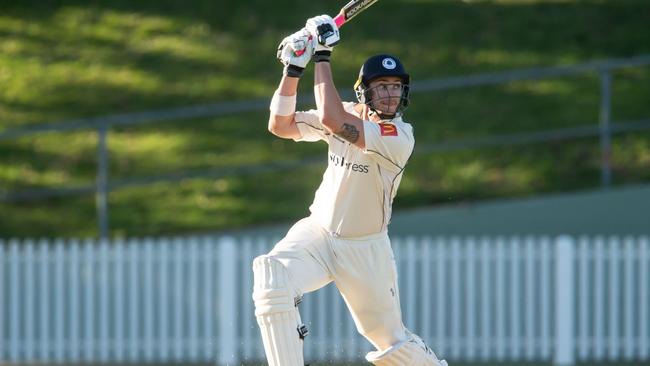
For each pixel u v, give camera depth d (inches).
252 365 1521.9
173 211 1897.1
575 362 1544.0
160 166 2012.8
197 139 2097.7
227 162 2023.9
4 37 2464.3
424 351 864.3
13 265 1539.1
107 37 2463.1
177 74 2315.5
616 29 2453.2
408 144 800.3
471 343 1541.6
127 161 2031.3
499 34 2438.5
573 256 1518.2
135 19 2532.0
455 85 1774.1
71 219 1889.8
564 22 2481.5
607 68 1791.3
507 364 1530.5
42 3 2596.0
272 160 2031.3
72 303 1541.6
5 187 1947.6
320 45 789.2
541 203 1748.3
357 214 816.3
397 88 802.2
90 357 1542.8
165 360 1546.5
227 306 1508.4
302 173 1999.3
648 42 2400.3
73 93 2252.7
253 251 1557.6
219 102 2206.0
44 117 2166.6
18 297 1544.0
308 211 1884.8
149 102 2217.0
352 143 785.6
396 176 812.0
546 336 1537.9
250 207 1900.8
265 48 2402.8
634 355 1553.9
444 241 1547.7
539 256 1545.3
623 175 1967.3
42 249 1545.3
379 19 2482.8
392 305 845.2
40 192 1675.7
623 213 1743.4
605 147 1788.9
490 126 2111.2
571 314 1512.1
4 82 2292.1
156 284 1561.3
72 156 2048.5
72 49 2417.6
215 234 1754.4
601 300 1542.8
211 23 2507.4
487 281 1542.8
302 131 834.8
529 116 2143.2
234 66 2338.8
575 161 2007.9
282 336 810.8
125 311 1583.4
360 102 820.0
